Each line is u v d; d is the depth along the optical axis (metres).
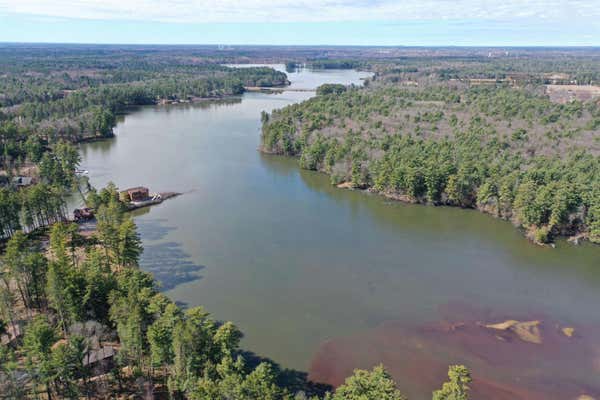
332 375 65.12
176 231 111.56
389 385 51.00
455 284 90.69
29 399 52.78
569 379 65.94
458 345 72.50
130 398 57.09
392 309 81.69
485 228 118.44
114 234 87.06
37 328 55.28
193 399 51.97
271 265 96.00
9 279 74.75
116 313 61.81
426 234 114.00
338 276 92.38
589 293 88.56
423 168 133.00
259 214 124.12
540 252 105.38
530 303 84.69
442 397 49.75
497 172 129.25
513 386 64.31
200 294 84.38
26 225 102.94
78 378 58.16
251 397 49.91
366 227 117.50
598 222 108.00
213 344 58.09
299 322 77.00
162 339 57.06
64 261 72.25
